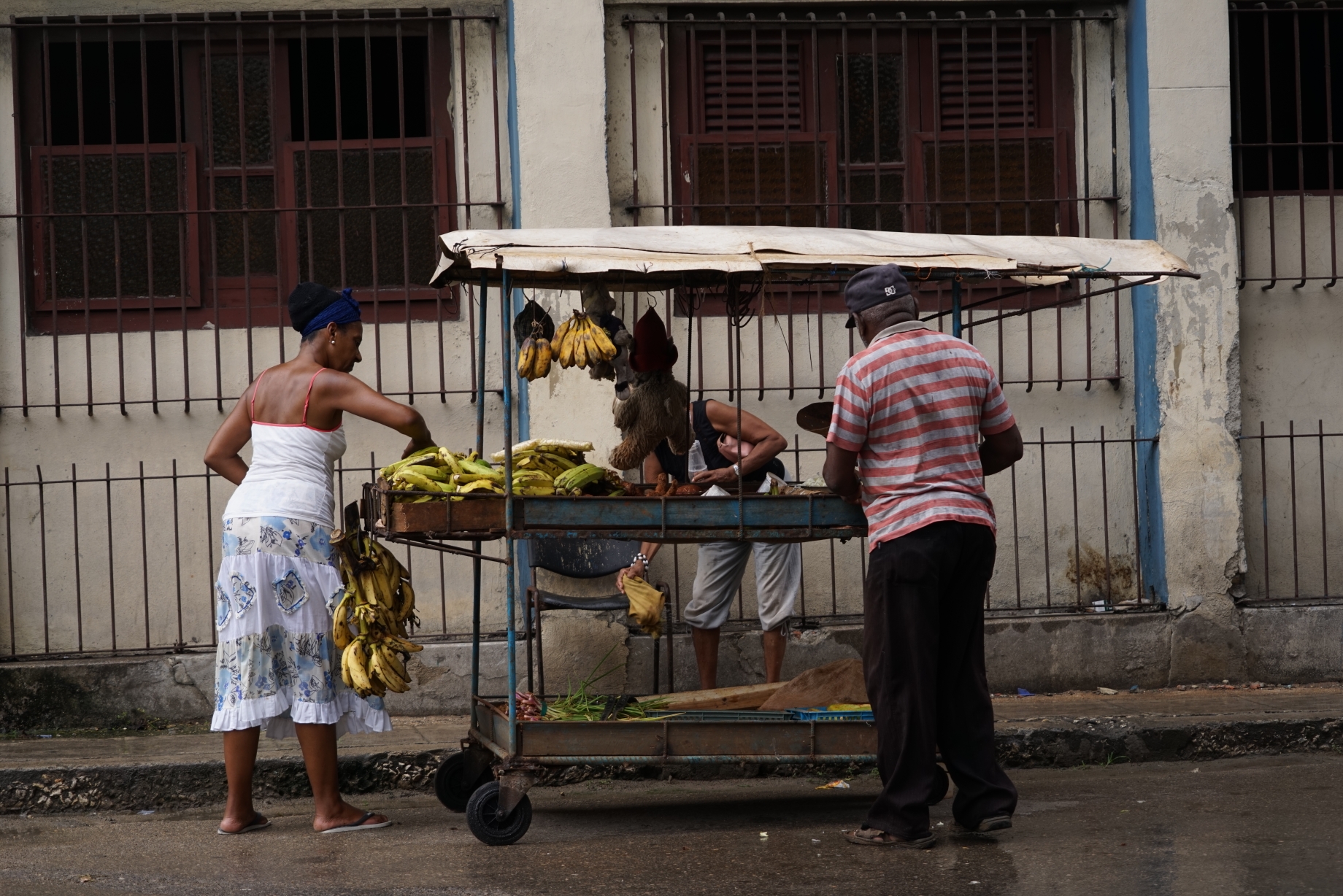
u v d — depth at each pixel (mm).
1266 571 6715
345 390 4480
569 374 6250
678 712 4680
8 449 6223
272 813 4902
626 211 6516
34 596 6211
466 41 6449
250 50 6488
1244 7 6797
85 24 6105
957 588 4059
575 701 4922
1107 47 6715
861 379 4027
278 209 6336
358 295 6441
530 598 5668
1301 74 6938
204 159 6438
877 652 4020
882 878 3674
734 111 6652
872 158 6719
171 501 6293
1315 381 6789
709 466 5227
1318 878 3553
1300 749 5609
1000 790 4117
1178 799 4707
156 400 6199
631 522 4293
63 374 6277
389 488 4273
